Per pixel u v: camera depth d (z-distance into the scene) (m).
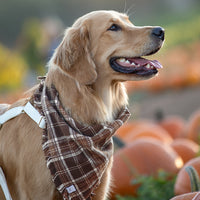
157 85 17.00
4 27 51.06
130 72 5.16
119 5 56.34
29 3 51.38
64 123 4.73
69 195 4.76
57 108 4.80
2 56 24.91
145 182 6.53
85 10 54.69
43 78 5.24
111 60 5.23
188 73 17.27
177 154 7.79
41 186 4.82
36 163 4.81
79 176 4.73
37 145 4.82
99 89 5.24
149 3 58.53
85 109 4.91
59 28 14.11
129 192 7.03
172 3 58.25
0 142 5.16
